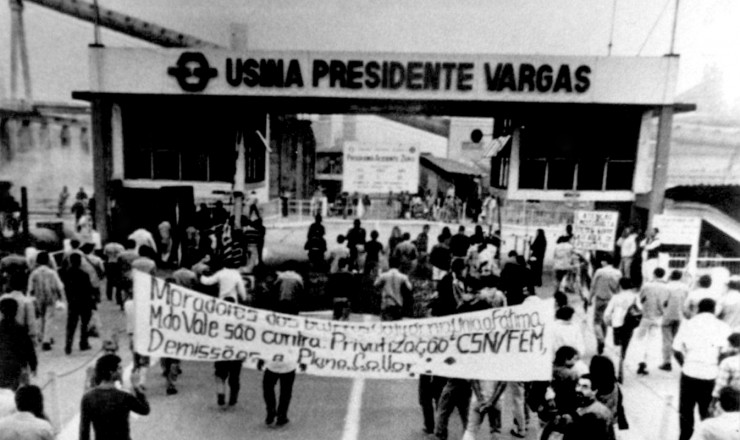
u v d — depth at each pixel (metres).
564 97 13.77
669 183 15.75
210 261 11.00
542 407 5.71
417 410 7.61
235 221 14.45
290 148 18.09
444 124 17.50
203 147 15.59
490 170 17.67
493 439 6.57
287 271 7.99
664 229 12.58
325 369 6.77
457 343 6.50
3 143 15.25
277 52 13.79
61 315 11.18
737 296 8.08
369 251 10.91
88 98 14.45
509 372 6.40
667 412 6.45
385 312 8.75
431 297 9.91
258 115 17.12
